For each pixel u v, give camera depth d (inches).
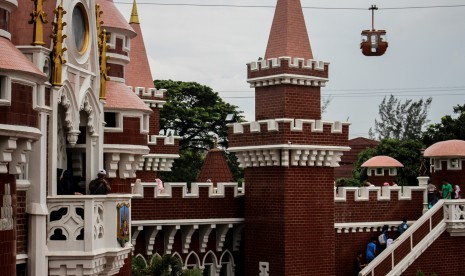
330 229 1863.9
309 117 1867.6
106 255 1088.2
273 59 1843.0
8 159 888.3
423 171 2327.8
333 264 1861.5
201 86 3440.0
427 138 3132.4
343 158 4072.3
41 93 988.6
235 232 1930.4
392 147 3184.1
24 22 1007.6
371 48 1800.0
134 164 1349.7
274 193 1833.2
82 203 1042.7
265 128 1843.0
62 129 1126.4
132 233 1780.3
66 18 1076.5
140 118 1347.2
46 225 1027.9
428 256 1904.5
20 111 895.1
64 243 1035.3
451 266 1935.3
